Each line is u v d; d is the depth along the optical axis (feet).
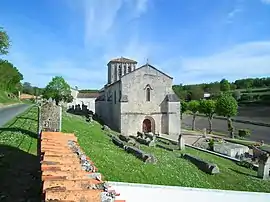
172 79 159.63
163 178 58.90
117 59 203.92
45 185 17.93
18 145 51.26
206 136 168.04
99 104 207.00
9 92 293.84
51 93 231.91
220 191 40.01
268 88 455.22
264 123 239.71
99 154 66.03
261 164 78.95
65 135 40.55
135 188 35.76
